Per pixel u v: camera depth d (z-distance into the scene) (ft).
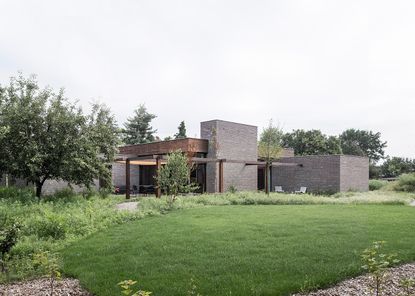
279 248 21.52
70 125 48.78
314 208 44.70
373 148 230.07
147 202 46.91
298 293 14.69
